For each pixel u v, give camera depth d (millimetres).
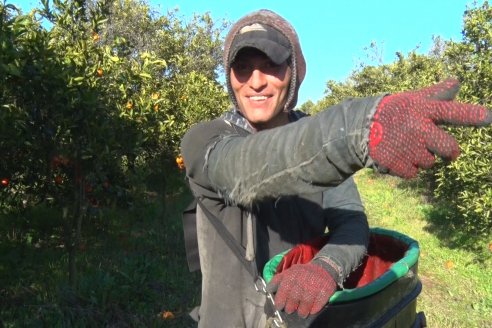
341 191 1670
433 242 8609
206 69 15633
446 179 7805
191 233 1692
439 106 845
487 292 6383
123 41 5328
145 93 5812
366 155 844
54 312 4422
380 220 10344
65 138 4340
